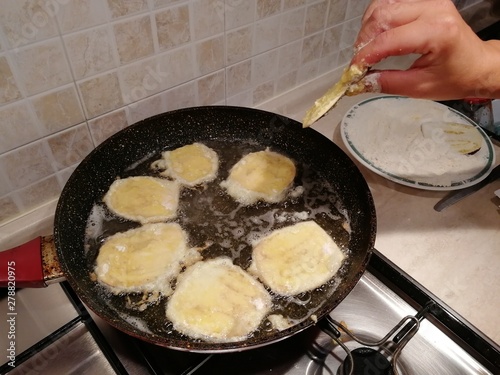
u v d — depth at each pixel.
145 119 0.40
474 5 0.70
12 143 0.34
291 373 0.31
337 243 0.36
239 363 0.31
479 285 0.36
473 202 0.43
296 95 0.53
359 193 0.37
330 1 0.48
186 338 0.30
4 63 0.30
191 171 0.41
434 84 0.27
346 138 0.47
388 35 0.25
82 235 0.36
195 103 0.44
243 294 0.32
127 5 0.33
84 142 0.38
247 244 0.36
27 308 0.34
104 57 0.34
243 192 0.40
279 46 0.47
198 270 0.34
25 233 0.38
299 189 0.40
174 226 0.37
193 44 0.39
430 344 0.33
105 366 0.31
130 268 0.33
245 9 0.41
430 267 0.37
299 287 0.33
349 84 0.28
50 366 0.31
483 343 0.31
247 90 0.48
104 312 0.29
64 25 0.31
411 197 0.43
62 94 0.34
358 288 0.36
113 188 0.39
